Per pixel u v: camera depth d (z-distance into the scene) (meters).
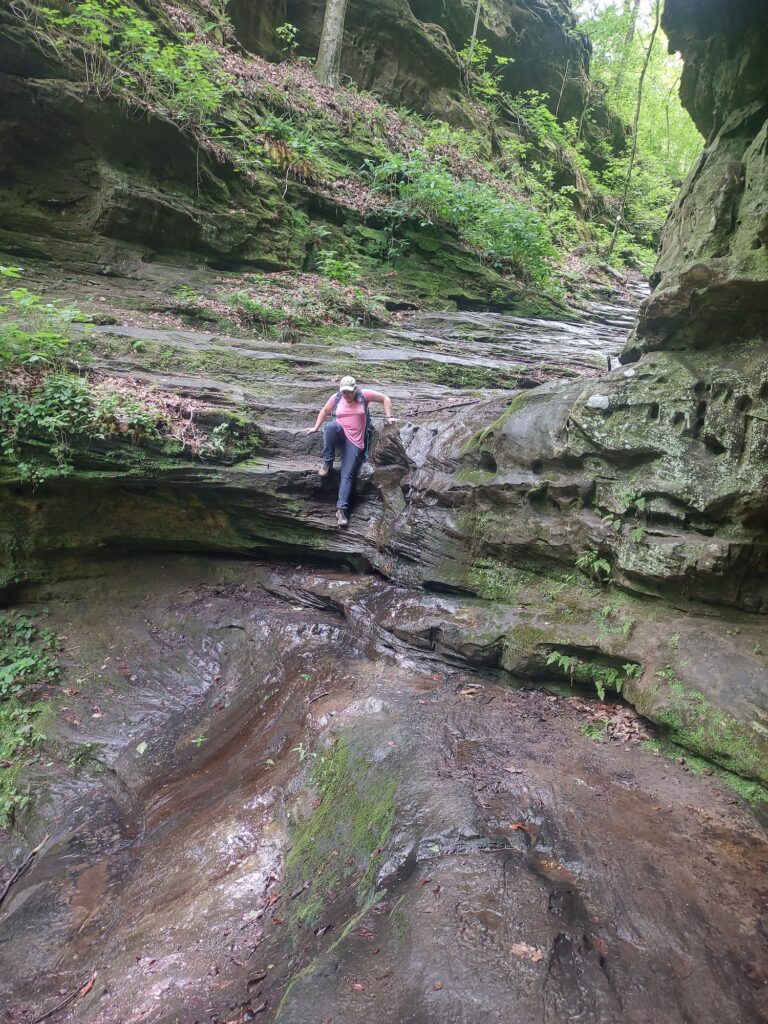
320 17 16.31
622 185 25.16
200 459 6.54
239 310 9.42
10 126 8.63
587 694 4.53
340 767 3.89
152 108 9.59
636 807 3.32
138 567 7.11
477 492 5.36
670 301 4.29
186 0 13.04
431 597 5.50
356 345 9.59
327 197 12.20
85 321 7.89
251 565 7.06
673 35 4.96
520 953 2.38
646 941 2.49
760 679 3.62
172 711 5.79
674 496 4.20
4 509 6.42
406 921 2.61
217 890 3.52
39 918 3.94
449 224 13.41
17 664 6.11
